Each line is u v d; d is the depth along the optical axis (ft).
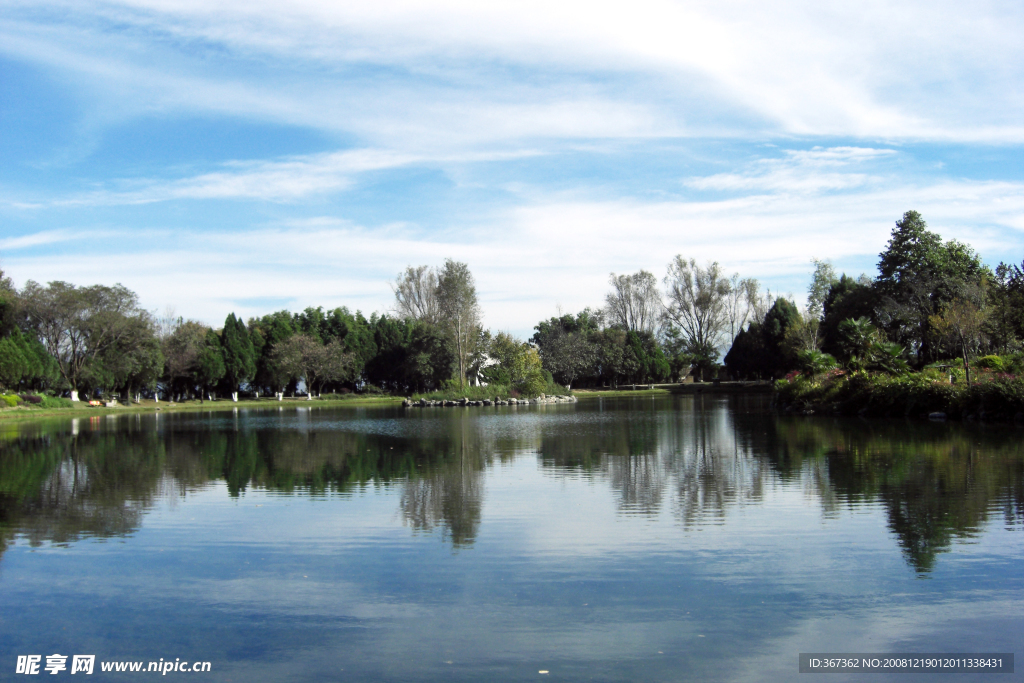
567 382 244.01
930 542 29.66
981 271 140.46
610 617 22.58
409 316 260.21
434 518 35.96
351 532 33.35
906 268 148.77
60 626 22.59
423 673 19.06
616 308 279.49
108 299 181.78
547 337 250.78
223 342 230.27
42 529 34.73
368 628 22.07
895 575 25.86
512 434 82.58
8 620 23.15
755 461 53.67
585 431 84.94
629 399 196.24
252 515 37.37
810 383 112.78
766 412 114.42
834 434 71.56
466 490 43.73
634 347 262.26
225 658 20.17
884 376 96.22
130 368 185.26
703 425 90.12
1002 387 75.77
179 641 21.39
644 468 51.55
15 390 168.76
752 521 34.06
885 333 148.66
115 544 31.81
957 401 81.61
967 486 40.70
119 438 86.12
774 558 28.09
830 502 37.65
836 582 25.26
